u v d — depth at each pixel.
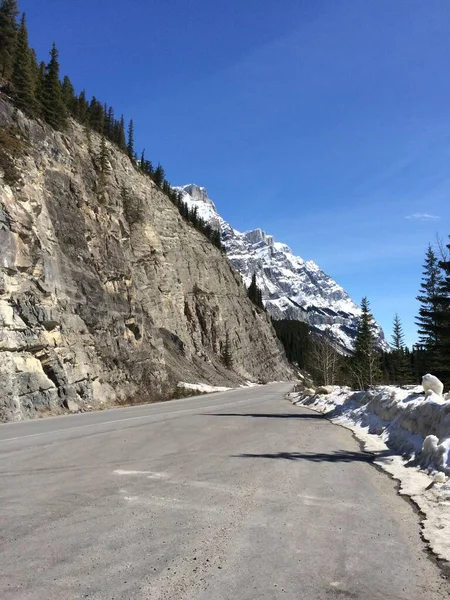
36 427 15.34
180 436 12.13
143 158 93.50
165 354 53.47
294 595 3.53
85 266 32.38
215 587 3.64
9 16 45.06
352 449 10.34
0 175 24.64
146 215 62.03
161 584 3.68
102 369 30.34
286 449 10.15
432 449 7.73
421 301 42.94
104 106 75.69
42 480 7.09
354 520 5.33
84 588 3.60
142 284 57.03
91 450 9.88
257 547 4.47
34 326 23.61
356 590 3.64
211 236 116.12
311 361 61.81
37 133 32.47
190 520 5.24
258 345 100.19
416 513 5.64
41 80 39.62
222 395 41.25
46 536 4.69
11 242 23.20
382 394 13.78
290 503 5.97
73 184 35.34
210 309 79.81
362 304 55.94
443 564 4.16
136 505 5.79
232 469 7.96
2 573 3.85
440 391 10.51
